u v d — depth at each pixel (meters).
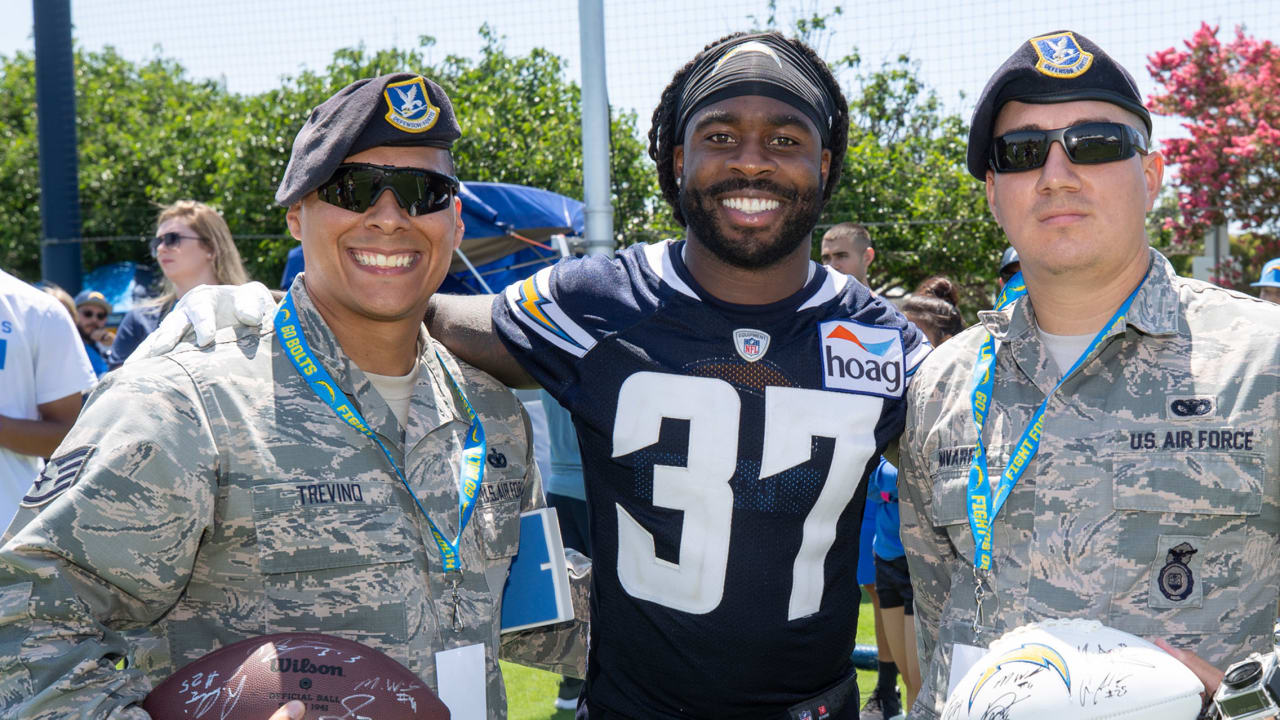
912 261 11.77
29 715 1.47
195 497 1.65
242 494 1.70
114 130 18.83
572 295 2.09
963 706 1.62
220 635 1.72
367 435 1.78
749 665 1.94
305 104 14.16
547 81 14.01
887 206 11.22
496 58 13.95
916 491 2.06
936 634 2.06
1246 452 1.72
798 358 2.02
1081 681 1.54
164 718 1.56
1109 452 1.79
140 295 13.18
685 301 2.03
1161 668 1.54
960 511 1.89
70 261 7.78
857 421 2.02
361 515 1.74
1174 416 1.77
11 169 18.61
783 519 1.96
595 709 2.07
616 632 2.02
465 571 1.84
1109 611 1.75
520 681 4.43
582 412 2.02
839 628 2.03
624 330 2.02
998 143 1.85
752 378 1.99
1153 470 1.75
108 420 1.63
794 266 2.04
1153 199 1.97
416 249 1.81
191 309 1.82
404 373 1.91
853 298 2.14
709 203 1.96
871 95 12.10
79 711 1.50
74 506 1.56
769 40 2.06
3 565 1.52
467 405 1.96
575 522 4.09
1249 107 9.20
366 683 1.59
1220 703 1.47
